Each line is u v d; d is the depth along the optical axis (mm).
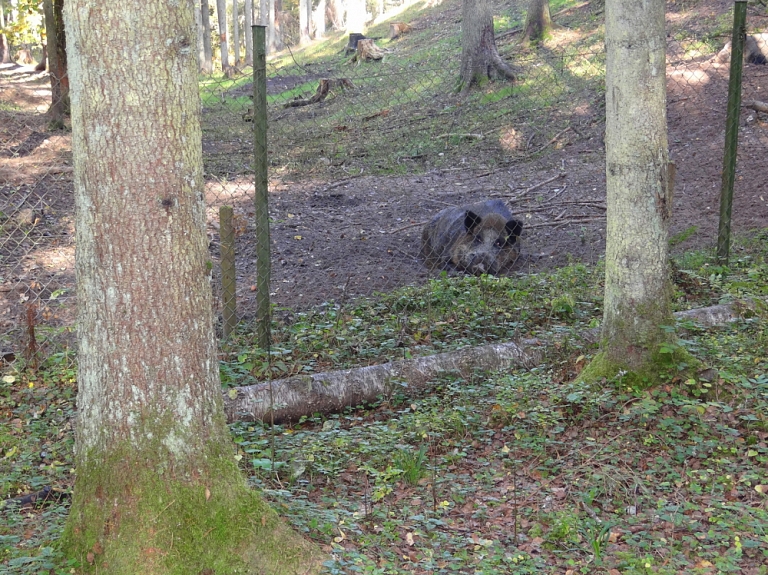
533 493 3932
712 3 19031
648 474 4074
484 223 8070
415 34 32938
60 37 13898
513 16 27016
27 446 4387
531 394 4965
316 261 8789
